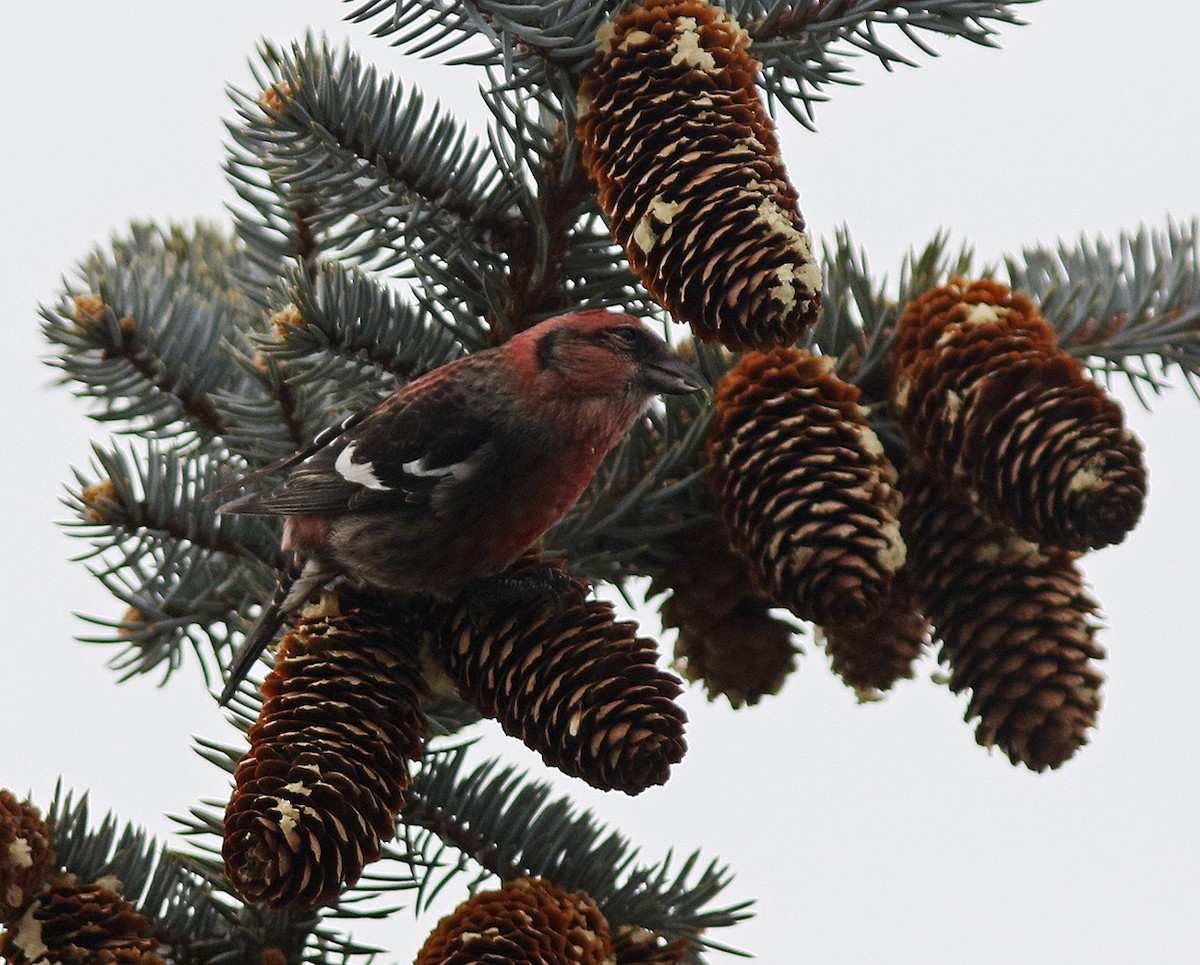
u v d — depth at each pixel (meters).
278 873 3.66
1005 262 3.78
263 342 3.74
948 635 3.73
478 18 3.70
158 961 3.68
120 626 3.76
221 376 3.77
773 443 3.71
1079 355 3.78
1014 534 3.73
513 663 3.70
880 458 3.71
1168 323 3.77
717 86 3.70
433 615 3.71
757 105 3.70
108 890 3.69
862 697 3.76
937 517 3.73
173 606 3.76
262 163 3.75
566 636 3.70
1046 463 3.70
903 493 3.74
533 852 3.73
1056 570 3.73
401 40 3.71
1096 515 3.70
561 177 3.74
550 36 3.71
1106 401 3.70
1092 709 3.72
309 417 3.77
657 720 3.69
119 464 3.76
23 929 3.68
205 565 3.77
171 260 3.80
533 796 3.73
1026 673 3.72
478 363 3.77
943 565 3.73
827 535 3.70
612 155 3.70
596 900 3.71
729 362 3.76
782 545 3.71
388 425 3.77
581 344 3.76
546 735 3.69
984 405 3.71
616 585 3.77
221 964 3.71
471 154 3.74
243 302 3.79
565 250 3.75
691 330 3.69
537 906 3.68
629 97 3.70
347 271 3.75
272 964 3.70
